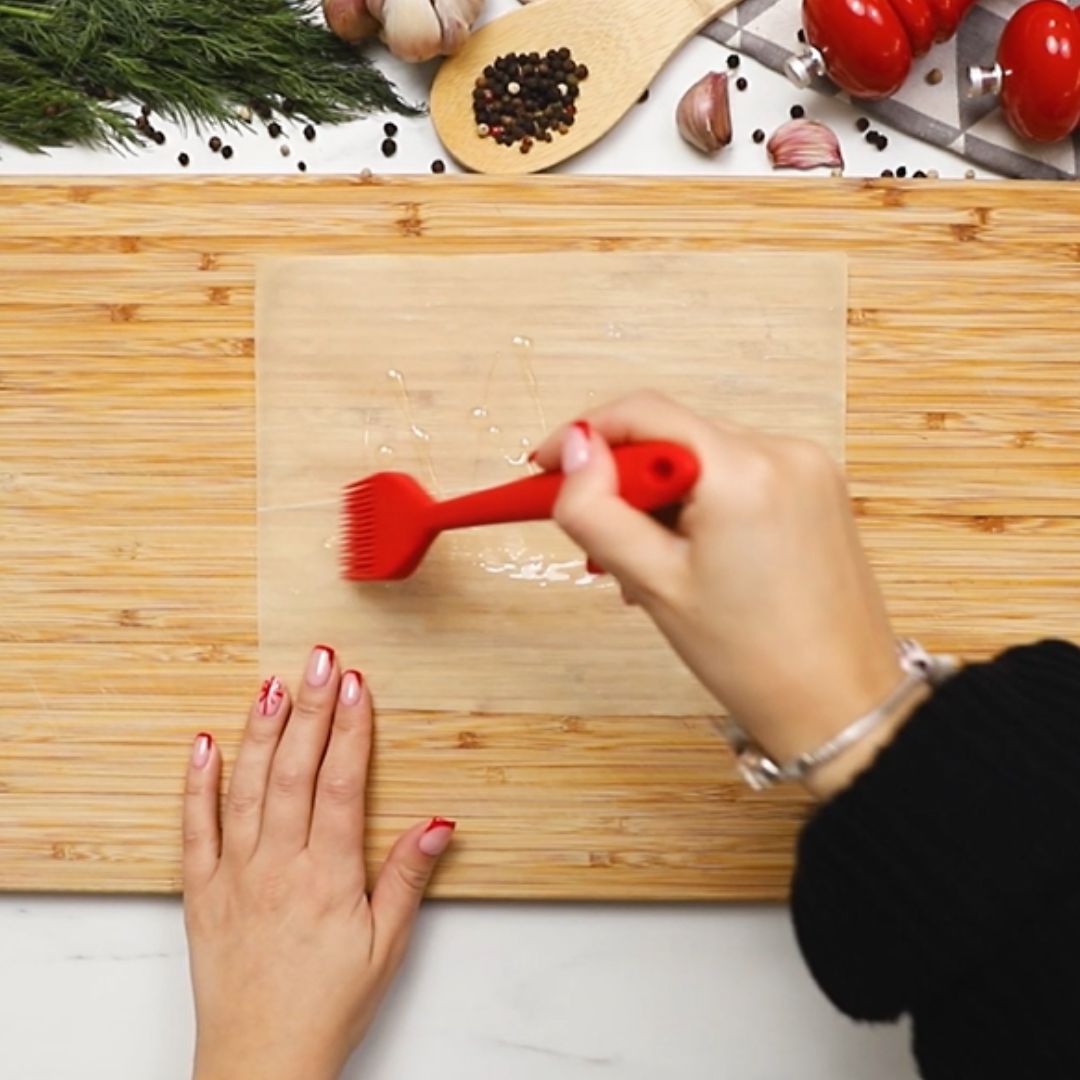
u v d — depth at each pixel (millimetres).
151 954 821
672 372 789
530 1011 812
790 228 786
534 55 805
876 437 790
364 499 754
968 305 786
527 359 792
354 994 769
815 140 806
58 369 800
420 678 797
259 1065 757
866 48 748
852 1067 803
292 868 779
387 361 795
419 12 762
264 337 795
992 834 485
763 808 794
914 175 816
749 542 501
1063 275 785
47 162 820
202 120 818
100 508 804
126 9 795
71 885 810
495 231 792
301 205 793
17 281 798
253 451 801
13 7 796
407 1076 812
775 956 808
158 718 807
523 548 795
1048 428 789
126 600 806
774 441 527
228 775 808
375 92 810
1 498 806
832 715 513
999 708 507
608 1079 810
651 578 512
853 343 789
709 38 818
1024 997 489
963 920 488
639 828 799
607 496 511
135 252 796
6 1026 819
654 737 796
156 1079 818
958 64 812
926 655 547
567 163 818
